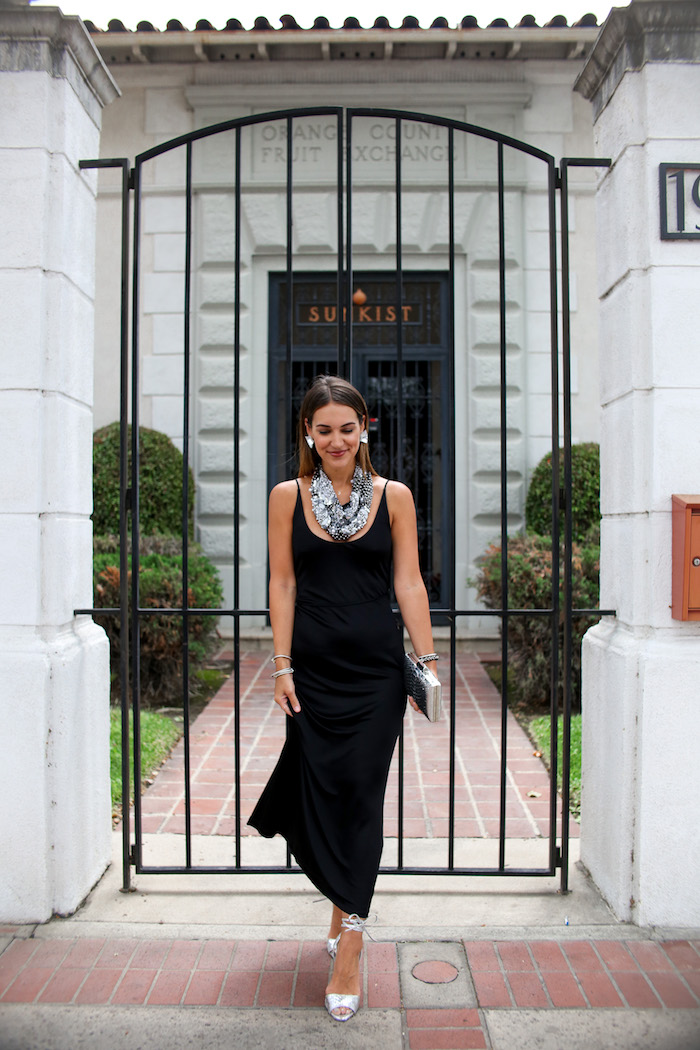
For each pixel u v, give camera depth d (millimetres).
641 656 2662
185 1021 2213
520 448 7266
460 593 7352
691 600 2596
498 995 2320
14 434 2697
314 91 7113
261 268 7355
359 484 2357
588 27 6605
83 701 2857
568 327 2889
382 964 2471
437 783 4074
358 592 2340
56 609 2756
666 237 2668
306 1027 2189
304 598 2365
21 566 2705
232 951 2549
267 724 5055
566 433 2906
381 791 2264
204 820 3594
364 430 2385
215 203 7250
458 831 3480
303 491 2389
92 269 3062
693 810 2656
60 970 2439
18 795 2680
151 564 5645
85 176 2959
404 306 7367
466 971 2436
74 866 2775
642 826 2650
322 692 2318
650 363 2693
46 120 2719
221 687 5938
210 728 4969
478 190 7184
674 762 2645
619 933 2641
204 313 7324
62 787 2727
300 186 7207
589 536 5992
